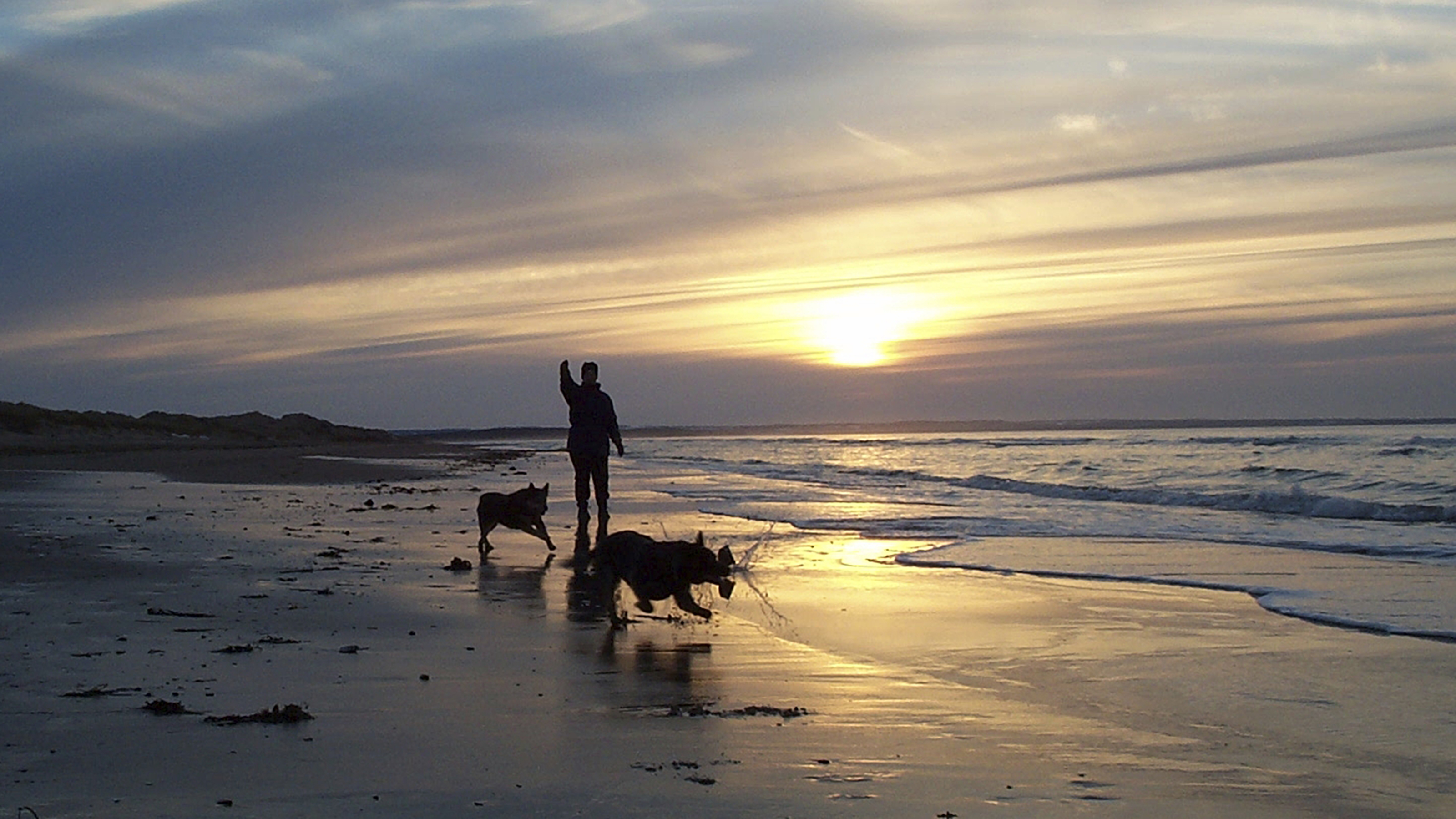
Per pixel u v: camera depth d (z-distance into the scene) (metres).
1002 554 12.71
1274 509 18.56
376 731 5.10
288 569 10.73
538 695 5.93
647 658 6.95
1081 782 4.53
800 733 5.21
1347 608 8.84
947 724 5.42
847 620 8.46
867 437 136.12
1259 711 5.76
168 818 3.85
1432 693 6.16
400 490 24.34
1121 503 20.67
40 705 5.42
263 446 65.75
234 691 5.81
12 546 11.86
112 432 60.34
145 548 12.03
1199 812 4.19
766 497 23.08
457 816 3.92
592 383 13.07
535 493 12.66
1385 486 22.20
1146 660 7.01
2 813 3.87
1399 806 4.30
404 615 8.34
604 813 3.99
